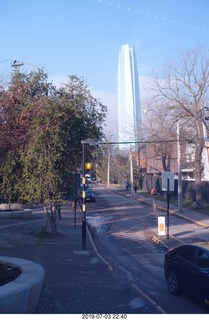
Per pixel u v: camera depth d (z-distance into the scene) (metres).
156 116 46.09
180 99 42.47
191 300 11.86
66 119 19.73
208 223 32.41
